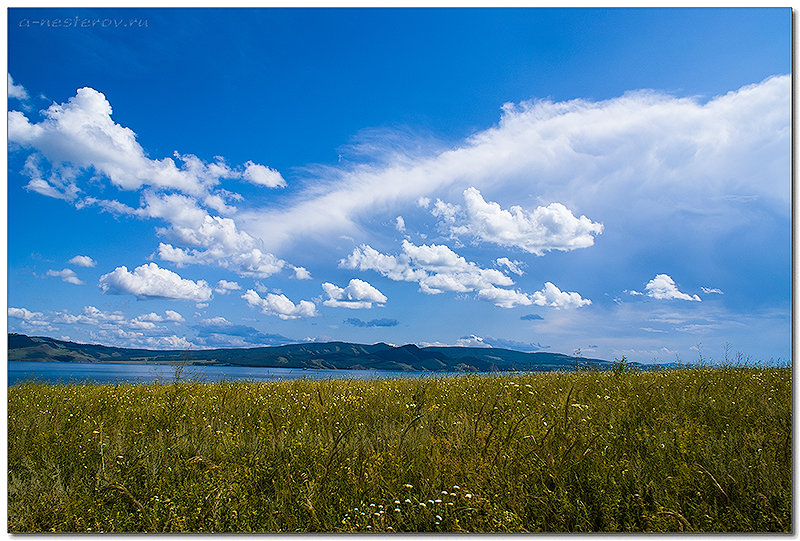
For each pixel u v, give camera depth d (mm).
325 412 7195
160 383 12297
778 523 3699
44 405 8719
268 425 6398
